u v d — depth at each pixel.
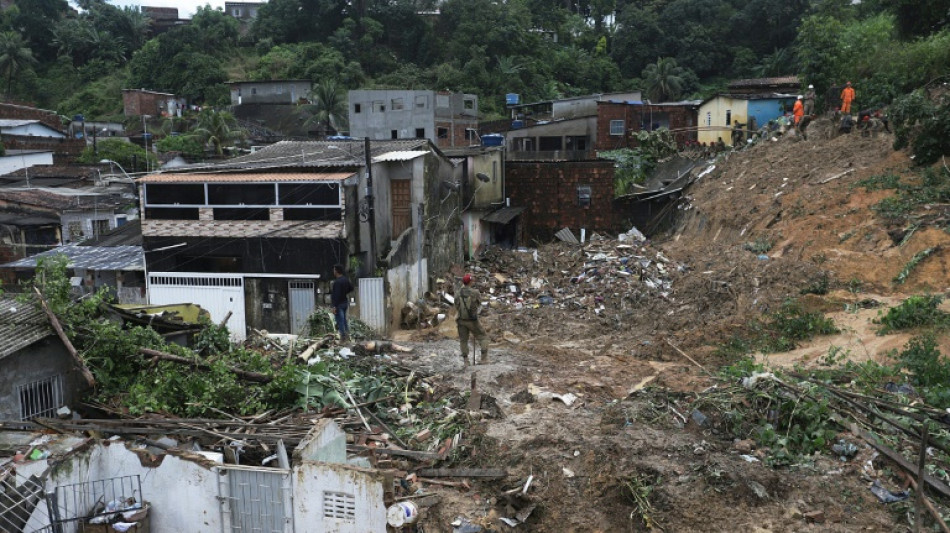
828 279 19.16
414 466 10.80
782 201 25.36
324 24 79.38
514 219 35.53
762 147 32.50
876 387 12.26
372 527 9.15
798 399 11.32
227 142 56.09
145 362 13.06
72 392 12.58
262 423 11.66
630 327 20.45
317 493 9.39
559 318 21.91
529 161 35.69
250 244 21.34
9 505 9.34
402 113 49.94
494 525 9.45
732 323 17.83
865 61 32.84
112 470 10.23
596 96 50.97
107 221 34.75
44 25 80.50
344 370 13.91
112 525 9.62
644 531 9.40
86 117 70.94
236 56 79.50
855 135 27.83
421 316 22.59
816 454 10.45
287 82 68.81
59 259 14.36
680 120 45.84
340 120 62.25
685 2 74.12
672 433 11.20
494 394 13.40
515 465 10.63
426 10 77.44
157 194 21.86
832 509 9.31
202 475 9.88
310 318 19.19
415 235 23.92
